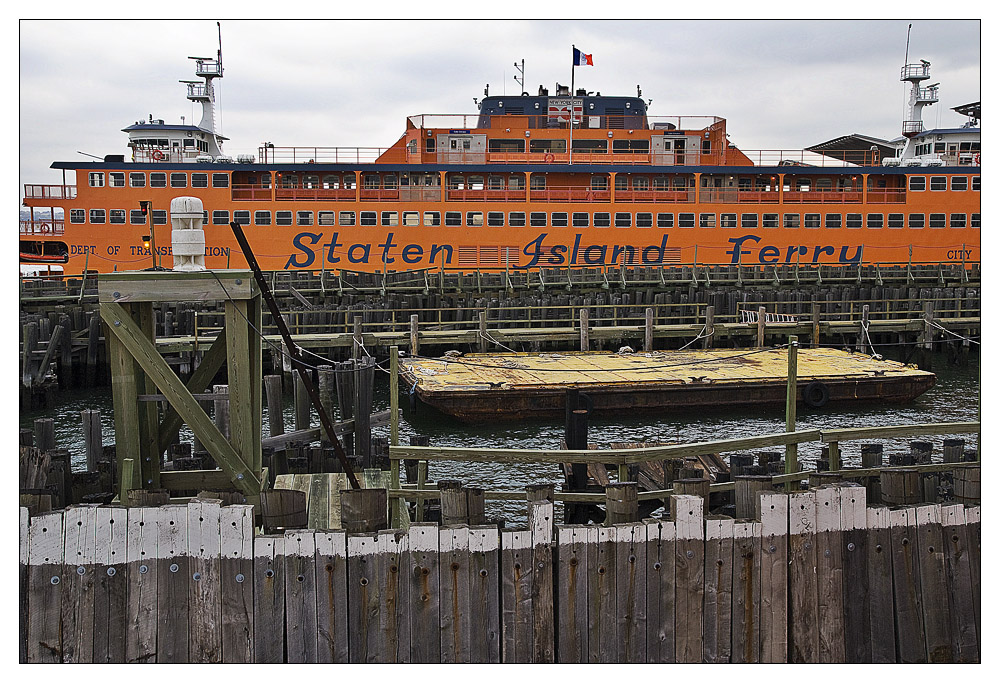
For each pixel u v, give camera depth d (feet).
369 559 27.12
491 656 27.50
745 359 85.40
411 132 138.92
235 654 26.89
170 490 35.63
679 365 81.82
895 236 142.00
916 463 39.60
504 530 27.94
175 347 84.28
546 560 27.53
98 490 37.63
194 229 31.58
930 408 80.28
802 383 75.05
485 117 142.51
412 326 87.56
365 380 52.47
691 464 43.34
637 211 135.85
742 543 28.22
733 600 28.27
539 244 134.51
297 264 130.41
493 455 34.47
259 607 26.94
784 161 146.41
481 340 90.27
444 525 27.76
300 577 26.99
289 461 45.73
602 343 109.09
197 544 26.81
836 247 141.18
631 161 139.64
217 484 35.83
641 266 128.57
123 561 26.68
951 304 116.88
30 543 26.45
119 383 31.22
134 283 30.68
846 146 167.02
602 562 27.68
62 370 90.12
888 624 29.40
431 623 27.20
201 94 141.69
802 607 28.63
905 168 139.95
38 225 128.88
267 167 128.47
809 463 60.29
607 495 29.19
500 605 27.55
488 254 133.80
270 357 96.32
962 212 142.51
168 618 26.81
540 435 69.87
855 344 108.27
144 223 127.75
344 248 131.13
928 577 29.81
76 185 126.72
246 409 32.01
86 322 95.04
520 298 114.21
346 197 132.67
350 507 27.58
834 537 28.86
